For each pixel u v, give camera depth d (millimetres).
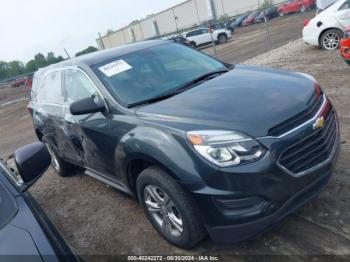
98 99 3789
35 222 2137
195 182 2762
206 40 28203
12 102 23203
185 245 3189
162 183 3012
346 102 5945
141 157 3146
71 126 4332
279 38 18828
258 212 2684
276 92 3162
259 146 2678
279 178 2686
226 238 2844
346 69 7949
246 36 27859
